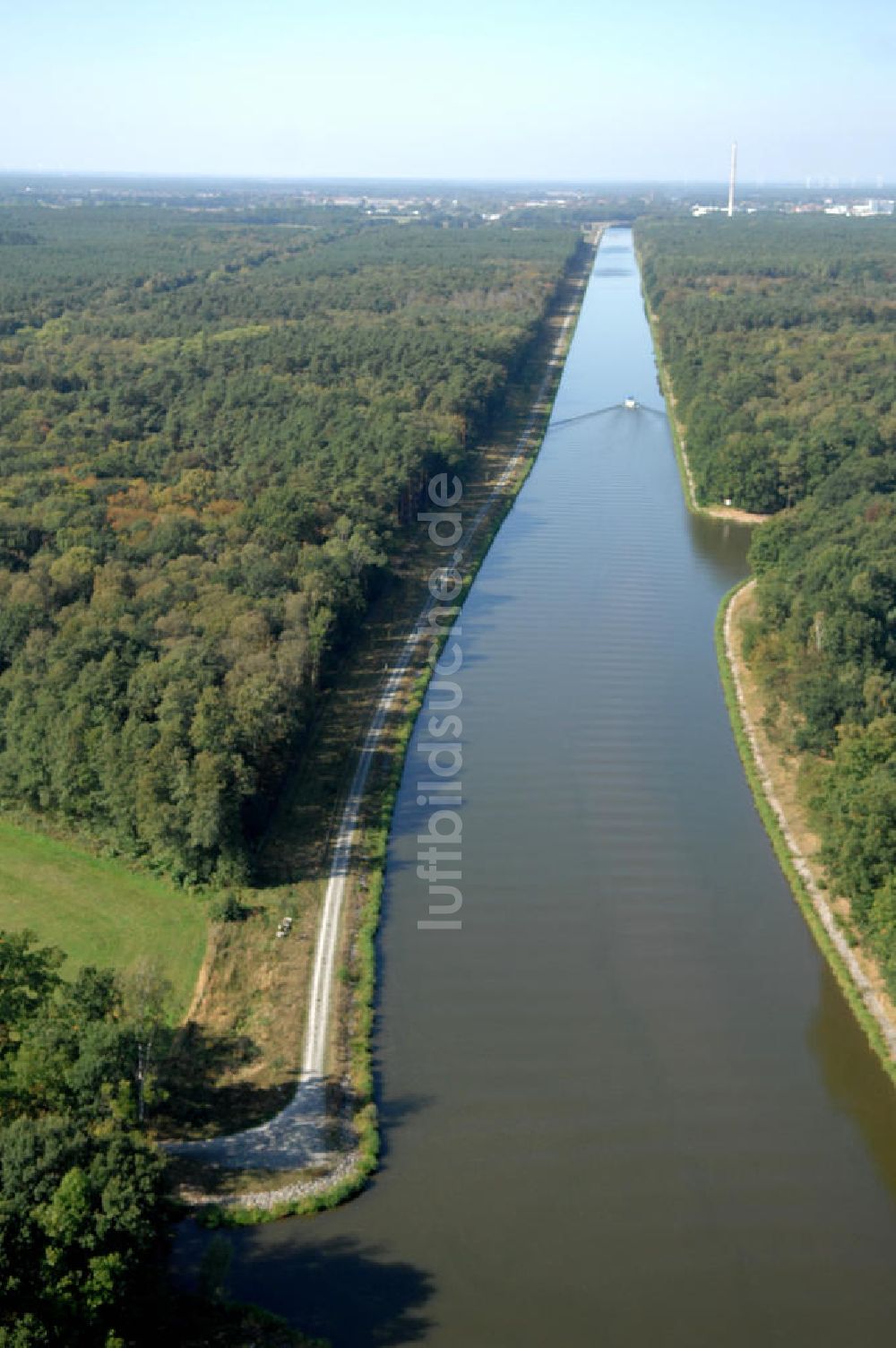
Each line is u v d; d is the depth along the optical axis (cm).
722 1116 8412
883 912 9175
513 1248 7325
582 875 11225
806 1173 7944
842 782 10750
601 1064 8869
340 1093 8444
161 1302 6425
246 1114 8194
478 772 12988
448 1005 9462
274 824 11638
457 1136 8150
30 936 8325
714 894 10950
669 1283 7119
